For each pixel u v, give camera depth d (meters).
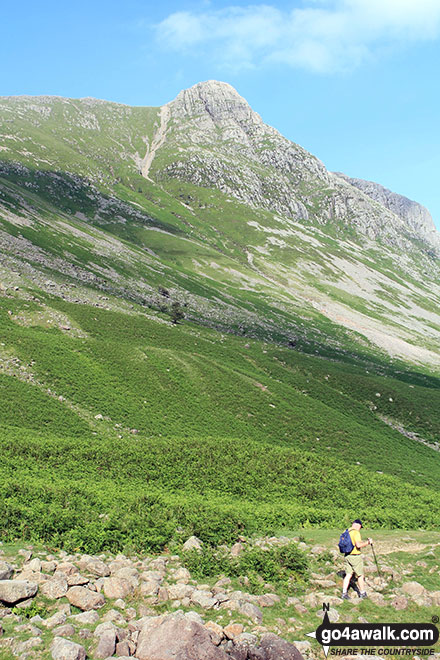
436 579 15.16
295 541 19.78
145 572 14.15
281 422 59.12
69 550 15.67
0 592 11.16
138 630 10.47
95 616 10.95
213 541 18.47
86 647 9.65
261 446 44.81
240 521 21.62
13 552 14.52
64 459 31.64
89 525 17.59
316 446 56.25
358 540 13.98
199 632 9.84
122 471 31.27
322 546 19.03
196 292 141.25
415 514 31.25
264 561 15.78
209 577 14.88
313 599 13.23
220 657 9.31
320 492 33.78
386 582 15.01
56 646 9.14
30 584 11.67
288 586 14.37
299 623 11.83
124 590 12.52
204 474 33.59
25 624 10.23
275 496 31.56
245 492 31.20
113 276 119.81
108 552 16.09
